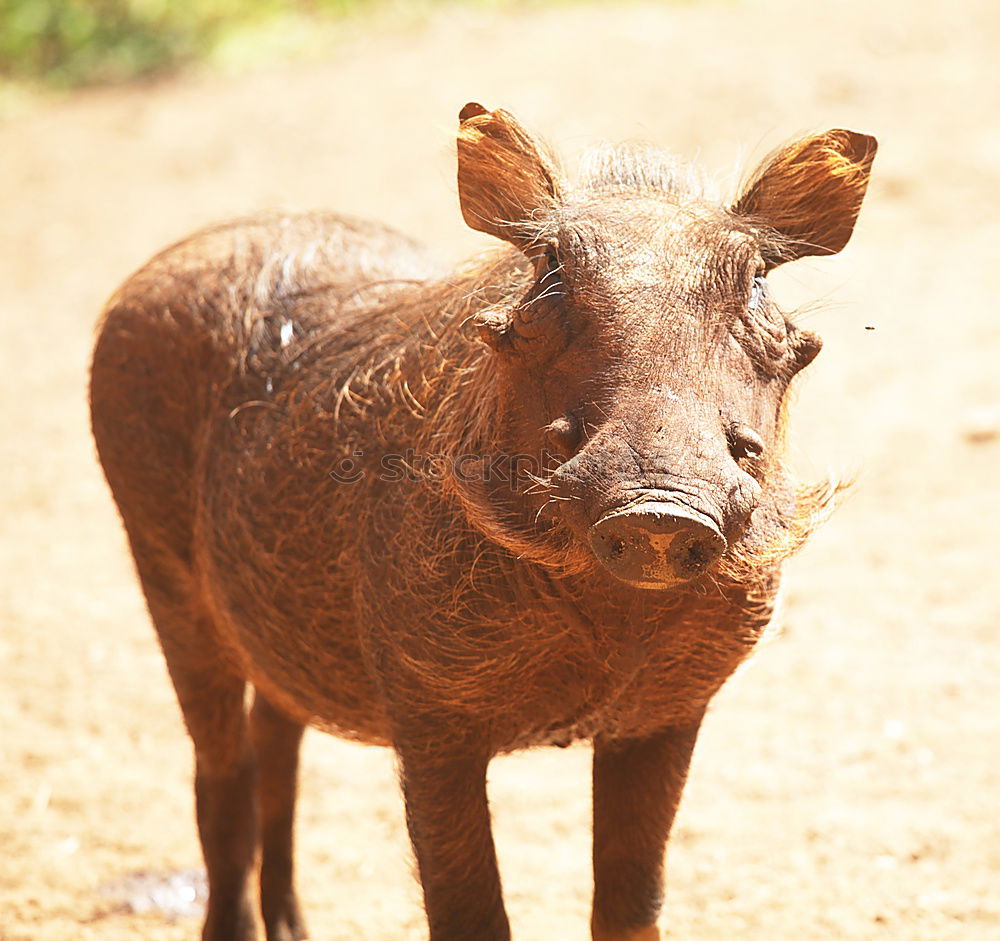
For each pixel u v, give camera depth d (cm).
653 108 5456
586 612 1301
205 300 1756
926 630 2692
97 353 1850
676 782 1495
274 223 1859
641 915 1517
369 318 1606
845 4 6450
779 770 2314
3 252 5347
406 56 6506
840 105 5353
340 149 5662
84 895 2128
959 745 2330
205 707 1858
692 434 1105
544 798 2306
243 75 6719
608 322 1181
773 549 1297
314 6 7275
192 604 1825
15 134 6456
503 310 1281
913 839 2086
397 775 1502
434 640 1355
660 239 1220
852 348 3909
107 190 5744
